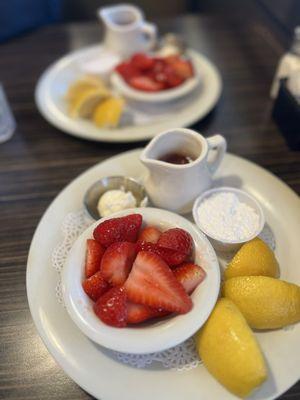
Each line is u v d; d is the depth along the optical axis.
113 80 0.41
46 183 0.34
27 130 0.39
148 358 0.22
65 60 0.46
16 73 0.46
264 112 0.39
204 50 0.48
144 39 0.46
